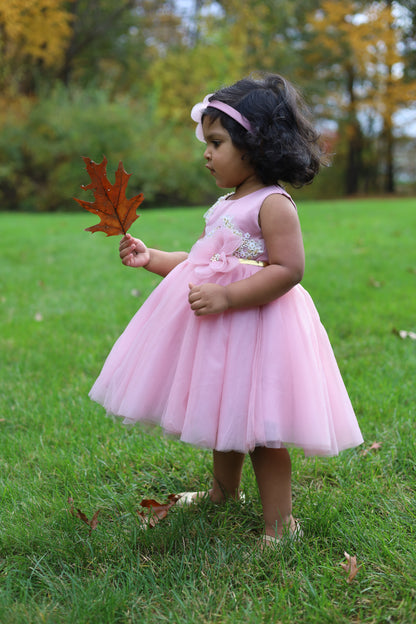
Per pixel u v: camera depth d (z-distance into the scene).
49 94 21.53
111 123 19.42
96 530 2.00
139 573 1.76
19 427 2.88
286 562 1.80
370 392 3.04
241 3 24.98
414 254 7.27
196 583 1.74
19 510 2.13
